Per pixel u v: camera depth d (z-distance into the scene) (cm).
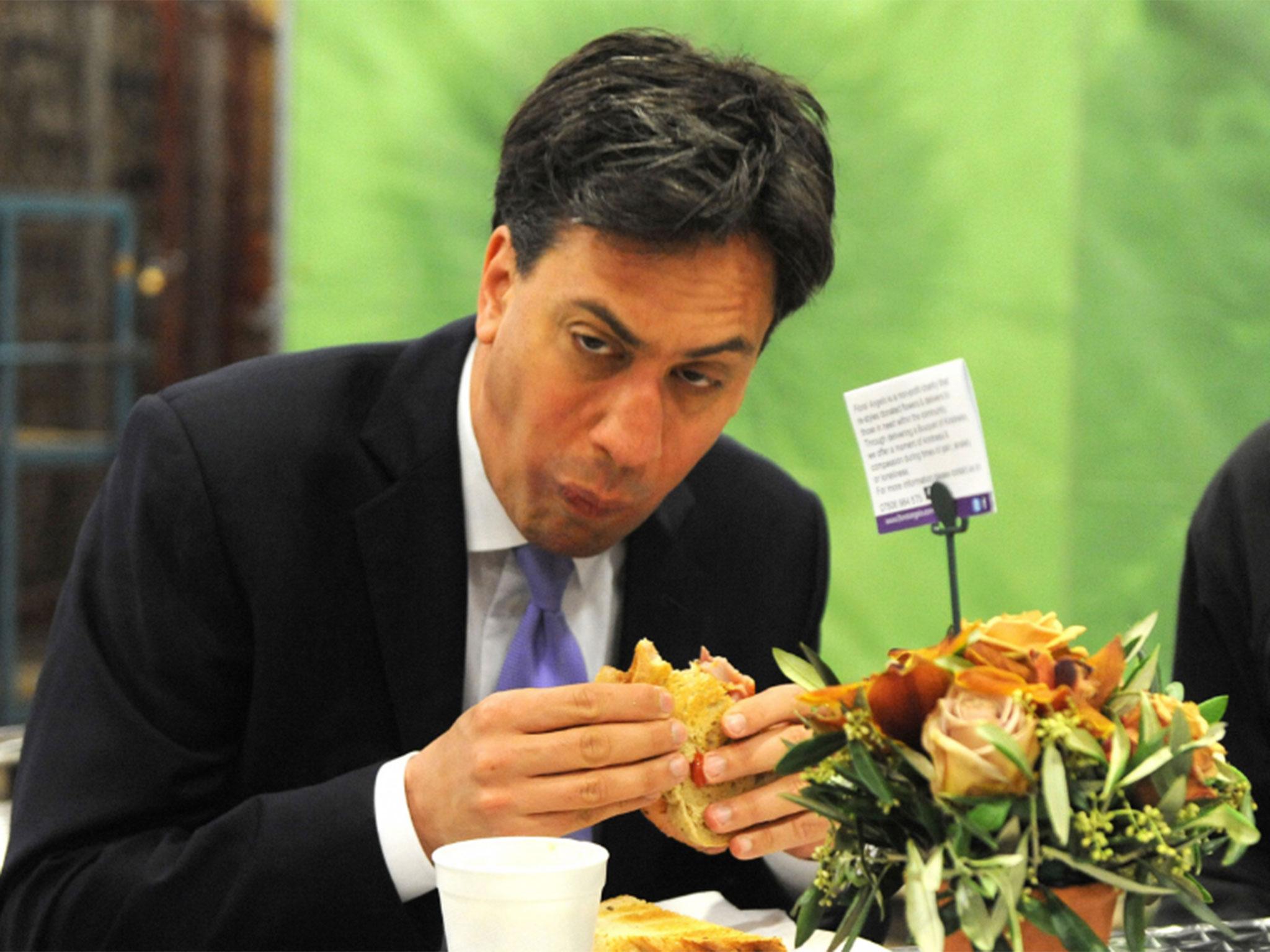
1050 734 75
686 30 245
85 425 440
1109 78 244
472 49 240
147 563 130
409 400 140
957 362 91
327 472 137
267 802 116
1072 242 247
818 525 161
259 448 136
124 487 136
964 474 90
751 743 107
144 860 117
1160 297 248
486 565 138
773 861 140
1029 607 255
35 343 426
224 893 112
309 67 241
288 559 132
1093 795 76
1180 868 79
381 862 110
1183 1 242
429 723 133
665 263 106
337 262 242
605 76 110
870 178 251
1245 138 244
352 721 133
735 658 151
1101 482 252
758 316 112
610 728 104
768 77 111
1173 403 249
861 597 259
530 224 112
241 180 465
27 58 448
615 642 145
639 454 113
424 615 133
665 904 116
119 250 424
